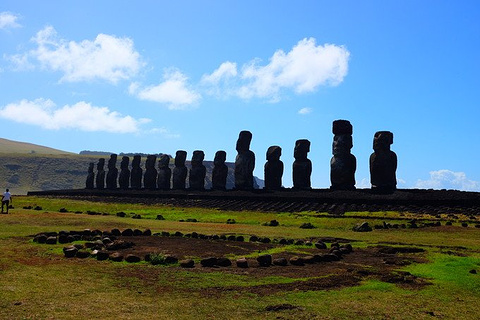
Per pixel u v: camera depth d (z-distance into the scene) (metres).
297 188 50.16
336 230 27.84
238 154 55.62
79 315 8.98
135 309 9.52
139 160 70.94
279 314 9.48
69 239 17.86
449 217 32.25
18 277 11.72
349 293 11.28
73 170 164.50
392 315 9.69
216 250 17.56
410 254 17.72
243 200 47.25
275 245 19.78
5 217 27.38
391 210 36.69
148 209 42.41
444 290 11.84
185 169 63.28
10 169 155.75
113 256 14.61
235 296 10.75
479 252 18.31
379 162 43.12
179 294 10.80
